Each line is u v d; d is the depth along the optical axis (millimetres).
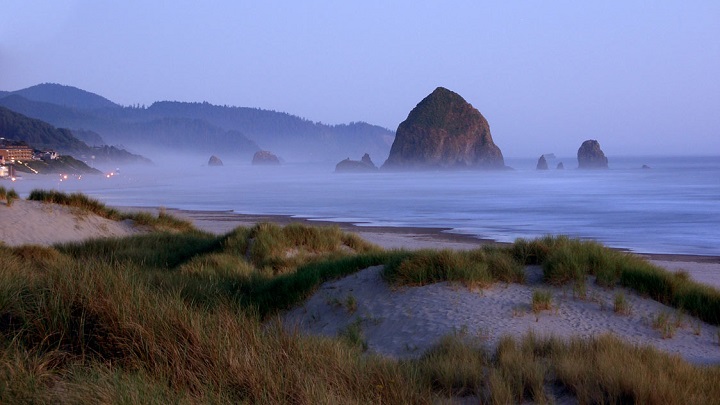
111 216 31734
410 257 14547
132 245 24469
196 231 33125
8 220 25922
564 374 7465
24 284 7820
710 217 61875
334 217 63062
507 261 14359
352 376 6906
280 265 20156
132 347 6480
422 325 11367
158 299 7527
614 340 9062
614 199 91438
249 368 6281
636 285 13430
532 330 10125
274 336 7582
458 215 65375
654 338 10883
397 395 6574
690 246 41375
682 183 150500
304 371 6602
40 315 6891
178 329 6812
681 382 7379
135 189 132625
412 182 185000
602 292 13109
